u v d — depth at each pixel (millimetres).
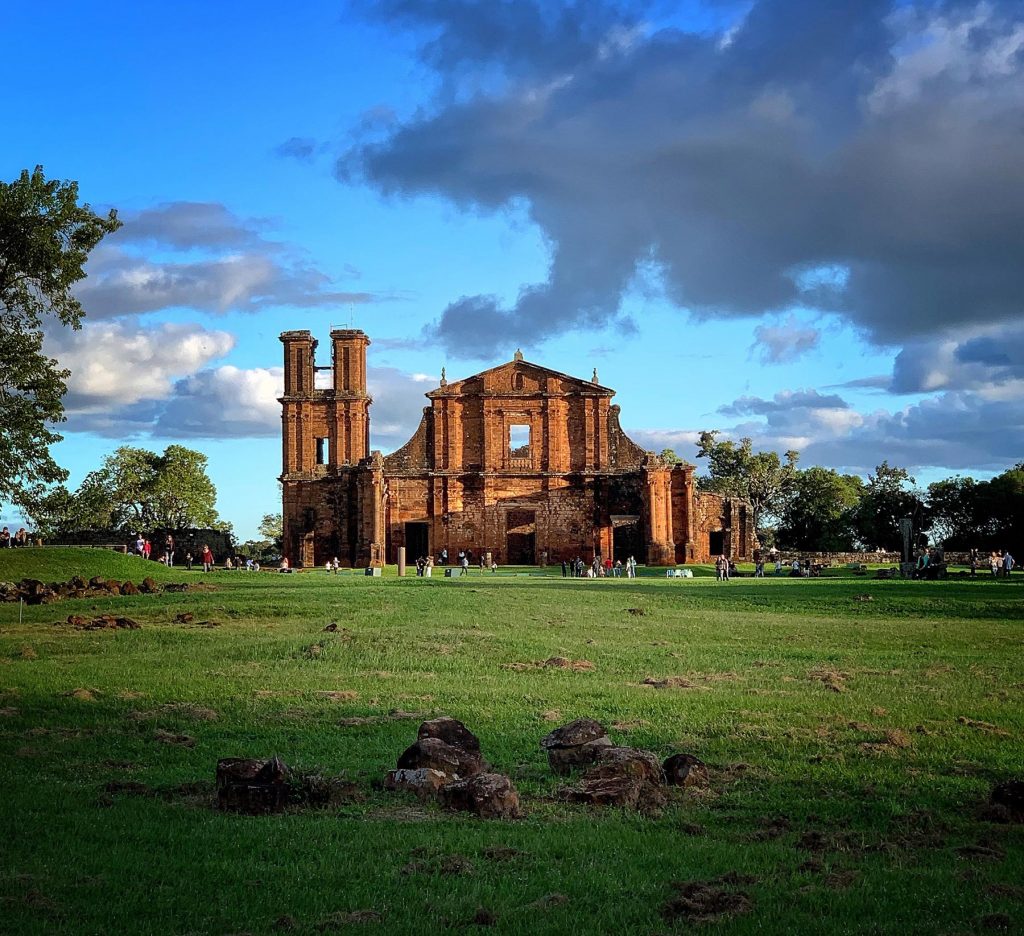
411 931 9805
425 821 13305
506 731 18844
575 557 106812
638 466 108125
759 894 10789
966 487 135750
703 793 14883
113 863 11445
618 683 24438
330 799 14172
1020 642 32906
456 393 109250
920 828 13305
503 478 108188
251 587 53469
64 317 58312
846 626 38094
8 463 58250
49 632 34281
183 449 135500
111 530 117000
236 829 12797
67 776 15531
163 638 32562
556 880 11164
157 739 17953
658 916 10266
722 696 22297
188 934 9703
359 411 113000
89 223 58094
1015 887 10914
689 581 67312
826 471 152000
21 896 10391
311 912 10281
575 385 108875
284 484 110875
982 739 18094
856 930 9867
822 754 17031
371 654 28766
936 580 62906
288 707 20953
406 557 110500
